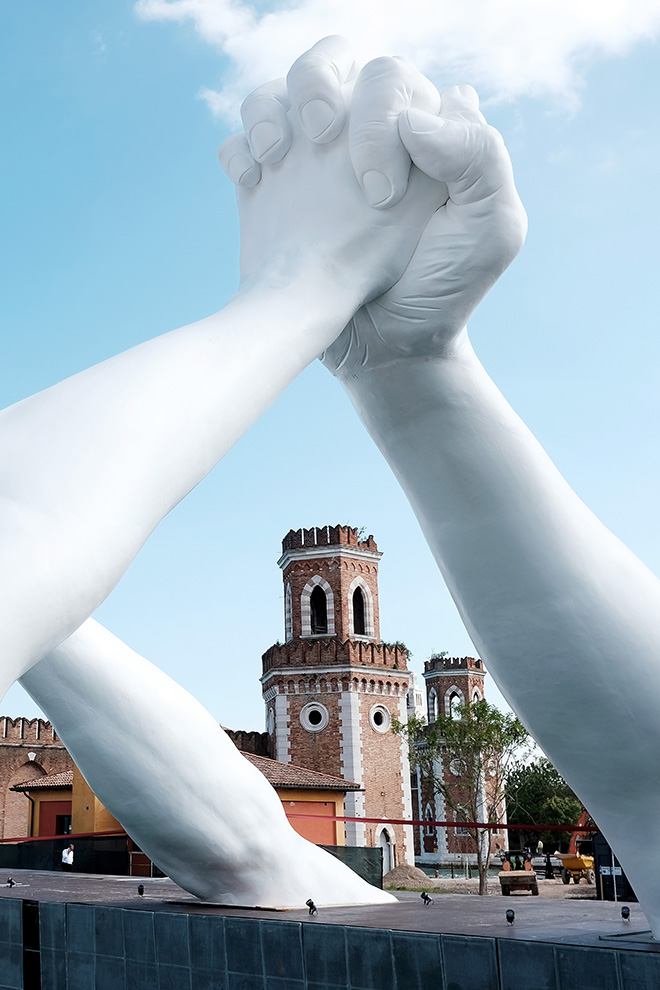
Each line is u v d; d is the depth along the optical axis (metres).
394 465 4.43
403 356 4.18
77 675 5.43
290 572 46.28
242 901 5.59
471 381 4.21
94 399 2.76
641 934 3.69
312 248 3.84
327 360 4.43
